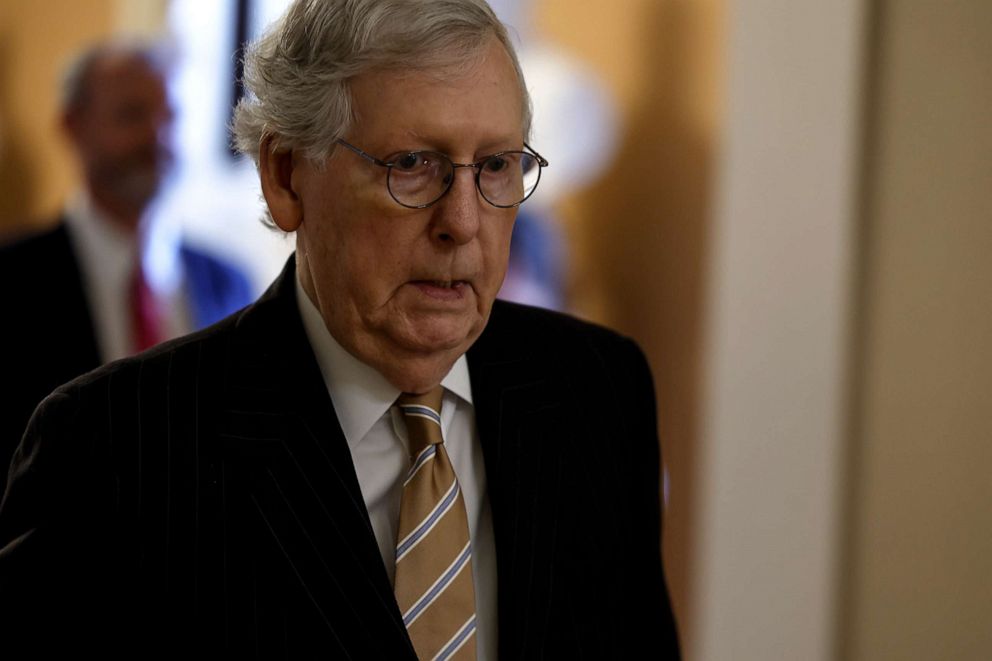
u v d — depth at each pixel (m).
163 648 2.46
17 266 5.39
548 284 5.70
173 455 2.55
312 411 2.63
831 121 5.26
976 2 4.92
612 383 3.12
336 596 2.50
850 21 5.18
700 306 5.56
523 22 5.55
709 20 5.41
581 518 2.88
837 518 5.44
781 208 5.39
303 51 2.45
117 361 2.72
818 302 5.36
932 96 5.06
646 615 3.07
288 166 2.60
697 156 5.50
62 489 2.47
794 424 5.46
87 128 5.43
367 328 2.53
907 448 5.25
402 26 2.32
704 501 5.66
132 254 5.51
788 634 5.58
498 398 2.86
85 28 5.41
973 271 5.01
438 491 2.62
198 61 5.42
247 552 2.52
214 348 2.73
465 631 2.57
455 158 2.40
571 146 5.61
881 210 5.25
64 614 2.42
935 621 5.21
